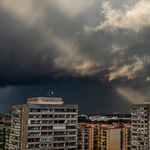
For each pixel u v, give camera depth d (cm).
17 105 18250
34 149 16612
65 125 17600
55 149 17112
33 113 16900
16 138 17750
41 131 16912
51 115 17338
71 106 18012
